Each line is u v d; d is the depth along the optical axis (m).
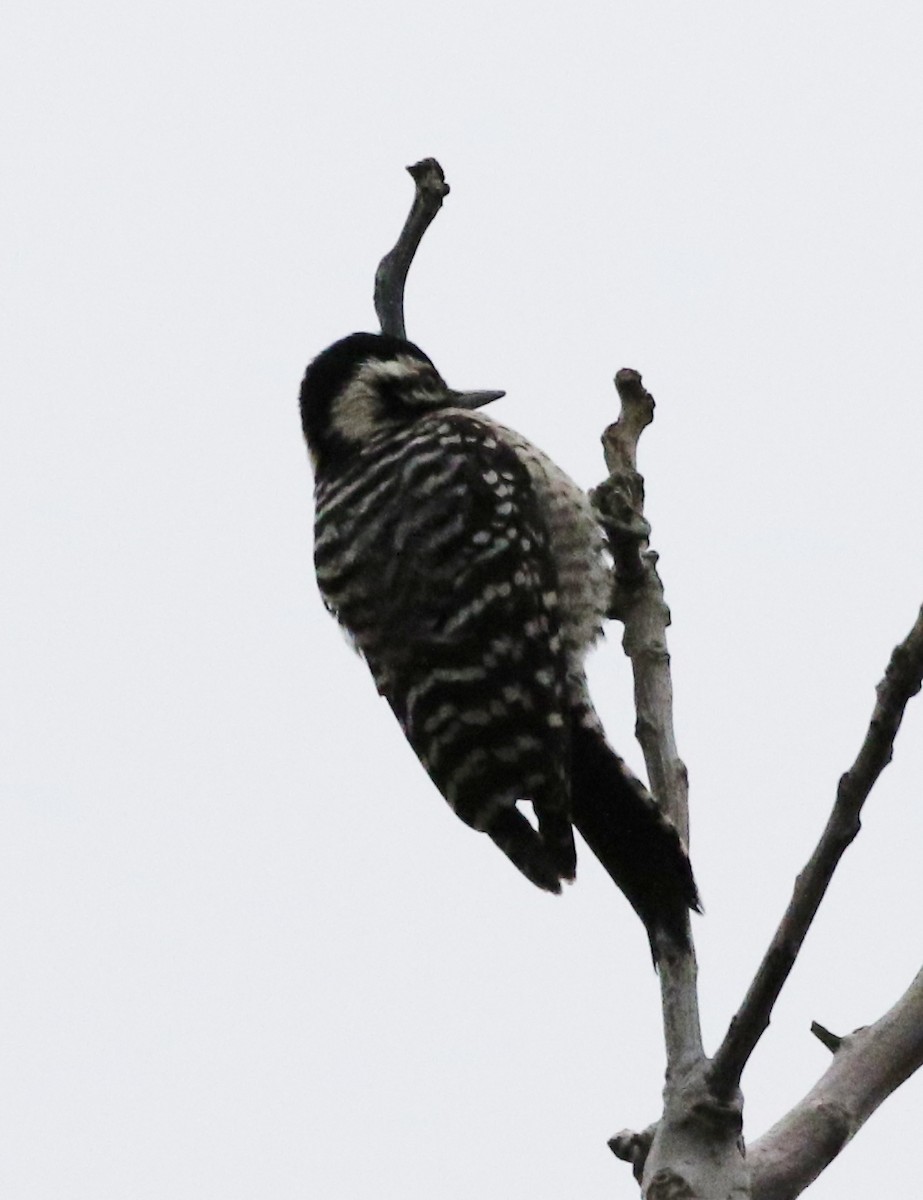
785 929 6.95
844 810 6.70
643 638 9.01
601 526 9.72
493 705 10.16
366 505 11.03
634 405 9.85
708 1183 7.23
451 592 10.51
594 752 10.20
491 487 10.76
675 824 8.43
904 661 6.49
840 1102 7.90
